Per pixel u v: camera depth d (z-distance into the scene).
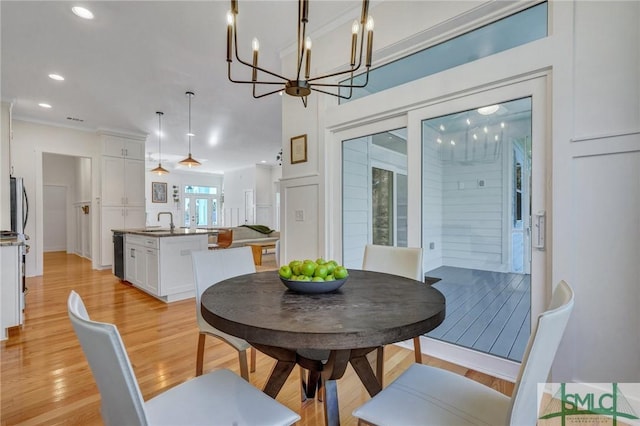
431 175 2.54
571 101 1.74
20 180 4.46
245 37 3.02
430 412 1.04
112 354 0.72
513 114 2.11
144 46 3.14
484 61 2.07
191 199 12.29
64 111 5.05
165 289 3.87
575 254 1.74
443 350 2.34
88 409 1.75
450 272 2.62
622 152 1.61
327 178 3.00
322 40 2.97
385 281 1.61
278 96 4.45
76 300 0.92
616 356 1.64
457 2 2.13
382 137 2.72
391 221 2.71
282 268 1.42
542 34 1.92
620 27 1.61
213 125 5.97
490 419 1.00
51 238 8.74
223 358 2.39
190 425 0.97
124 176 6.25
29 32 2.88
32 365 2.25
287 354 1.32
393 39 2.46
